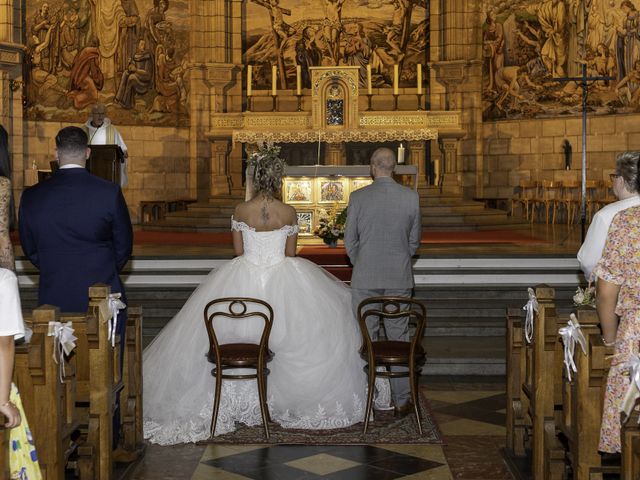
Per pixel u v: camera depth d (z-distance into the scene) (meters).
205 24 19.81
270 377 6.77
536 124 18.95
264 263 6.92
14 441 3.69
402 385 6.97
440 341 9.50
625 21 17.53
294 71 20.22
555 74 18.64
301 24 20.16
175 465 5.83
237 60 20.12
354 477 5.58
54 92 17.89
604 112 18.05
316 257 11.23
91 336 5.20
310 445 6.25
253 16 20.23
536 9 18.77
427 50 19.97
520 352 6.05
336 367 6.77
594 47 18.05
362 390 6.91
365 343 6.71
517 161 19.25
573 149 18.47
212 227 16.08
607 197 17.64
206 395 6.67
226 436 6.45
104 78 18.59
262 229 6.99
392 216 6.86
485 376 8.58
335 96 16.91
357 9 20.06
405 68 20.06
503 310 10.24
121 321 5.80
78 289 5.67
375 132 16.88
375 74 20.12
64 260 5.68
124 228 5.77
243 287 6.82
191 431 6.43
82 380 5.41
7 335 3.41
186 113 19.91
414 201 6.91
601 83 18.08
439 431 6.59
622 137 17.80
